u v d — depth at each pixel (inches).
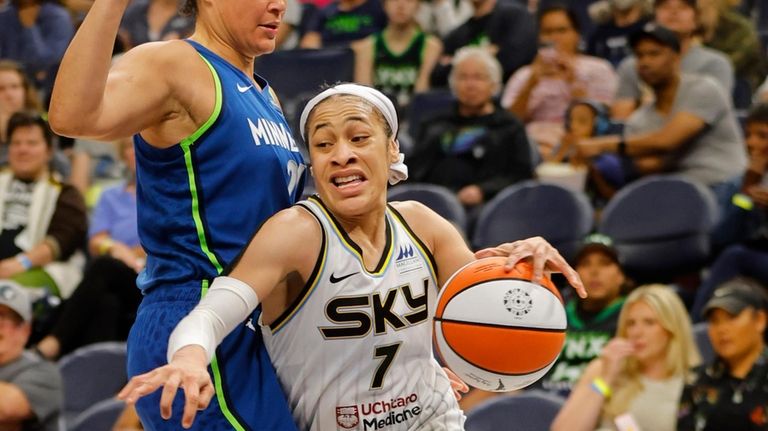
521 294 140.2
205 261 143.0
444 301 141.9
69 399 286.5
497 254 146.2
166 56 140.7
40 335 313.3
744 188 296.5
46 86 436.5
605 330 263.4
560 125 362.9
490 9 406.0
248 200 144.4
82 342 308.7
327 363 140.0
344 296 138.2
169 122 141.6
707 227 302.2
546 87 371.6
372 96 139.6
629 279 293.6
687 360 234.4
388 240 142.0
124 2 132.7
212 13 147.7
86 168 377.1
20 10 465.4
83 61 131.2
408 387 143.3
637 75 358.0
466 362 140.9
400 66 410.9
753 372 227.3
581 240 309.7
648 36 318.3
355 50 416.8
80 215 328.2
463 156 334.0
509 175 332.5
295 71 420.2
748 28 390.6
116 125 135.7
